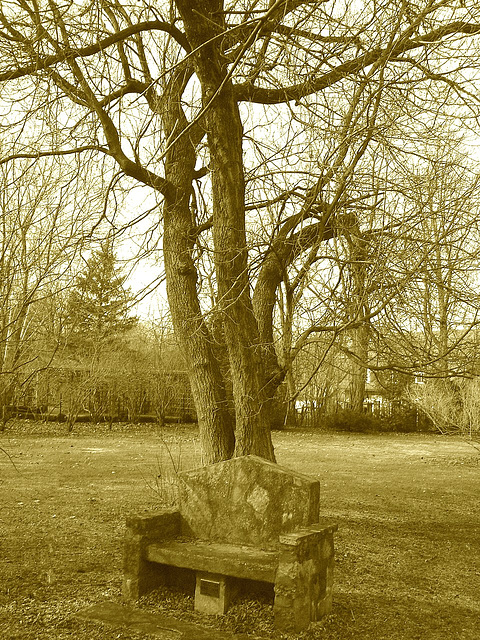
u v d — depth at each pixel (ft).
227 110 22.86
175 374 82.33
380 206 23.24
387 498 38.37
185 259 25.09
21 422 74.69
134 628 16.15
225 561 16.61
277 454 60.29
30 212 21.38
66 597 18.57
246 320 23.22
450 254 21.99
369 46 22.07
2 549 23.80
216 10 23.36
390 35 20.77
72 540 25.36
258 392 23.44
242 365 23.31
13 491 36.04
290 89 25.67
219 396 24.94
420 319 22.66
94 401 78.79
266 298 25.98
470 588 21.49
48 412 77.66
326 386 91.20
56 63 23.80
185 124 25.80
